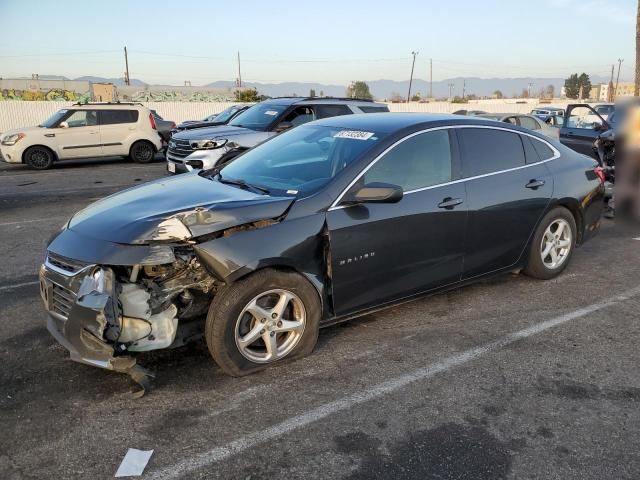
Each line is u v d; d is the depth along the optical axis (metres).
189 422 3.14
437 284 4.50
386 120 4.62
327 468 2.76
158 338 3.41
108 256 3.29
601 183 5.80
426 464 2.80
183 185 4.28
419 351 4.02
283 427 3.10
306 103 10.69
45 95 41.47
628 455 2.87
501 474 2.73
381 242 4.00
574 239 5.61
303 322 3.78
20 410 3.25
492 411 3.26
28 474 2.71
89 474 2.72
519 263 5.18
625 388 3.52
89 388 3.50
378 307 4.21
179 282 3.50
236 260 3.37
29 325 4.45
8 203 9.91
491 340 4.20
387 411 3.26
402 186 4.17
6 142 15.03
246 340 3.58
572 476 2.71
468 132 4.70
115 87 43.97
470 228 4.55
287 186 4.04
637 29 18.62
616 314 4.72
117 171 14.81
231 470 2.75
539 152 5.27
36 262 6.20
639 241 7.20
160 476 2.71
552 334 4.32
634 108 8.12
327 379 3.62
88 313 3.15
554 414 3.23
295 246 3.60
